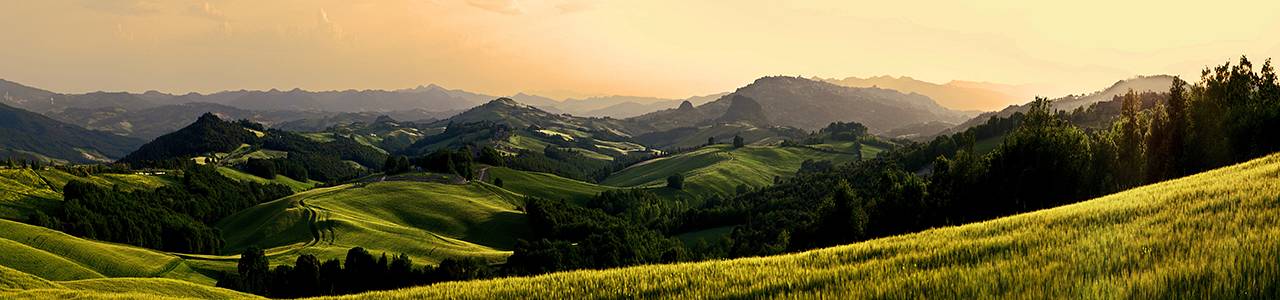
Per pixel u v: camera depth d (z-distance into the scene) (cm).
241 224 13612
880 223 5894
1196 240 1051
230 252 11744
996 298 805
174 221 13125
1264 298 698
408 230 11806
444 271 8294
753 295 1095
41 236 8912
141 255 9181
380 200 14400
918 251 1384
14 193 14162
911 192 5725
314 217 12331
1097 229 1359
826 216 6294
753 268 1423
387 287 8206
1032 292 802
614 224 12212
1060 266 959
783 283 1137
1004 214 4744
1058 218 1662
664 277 1424
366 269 8225
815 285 1098
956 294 868
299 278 8062
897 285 966
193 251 12112
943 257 1242
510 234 13062
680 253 9550
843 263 1389
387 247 10656
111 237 12050
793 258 1556
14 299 2744
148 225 12519
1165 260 909
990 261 1133
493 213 14112
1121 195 2353
